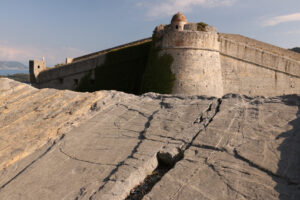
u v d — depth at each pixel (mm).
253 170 3770
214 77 19766
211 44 19625
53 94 9219
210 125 5266
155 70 20391
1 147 6000
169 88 19266
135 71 26203
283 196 3201
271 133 4539
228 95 6484
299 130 4391
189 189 3639
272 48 27719
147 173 4500
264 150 4137
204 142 4734
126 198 3977
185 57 18984
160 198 3564
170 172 4098
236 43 23203
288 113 5000
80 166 4824
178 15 19391
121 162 4680
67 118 7137
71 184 4297
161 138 5281
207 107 6145
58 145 5840
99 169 4594
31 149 5879
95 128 6422
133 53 26172
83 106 7684
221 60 22781
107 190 3893
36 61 32812
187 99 6977
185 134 5211
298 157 3803
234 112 5566
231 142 4551
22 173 4895
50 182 4465
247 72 24156
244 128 4875
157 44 20797
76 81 30672
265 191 3342
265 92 25078
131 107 7270
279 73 25547
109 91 8656
